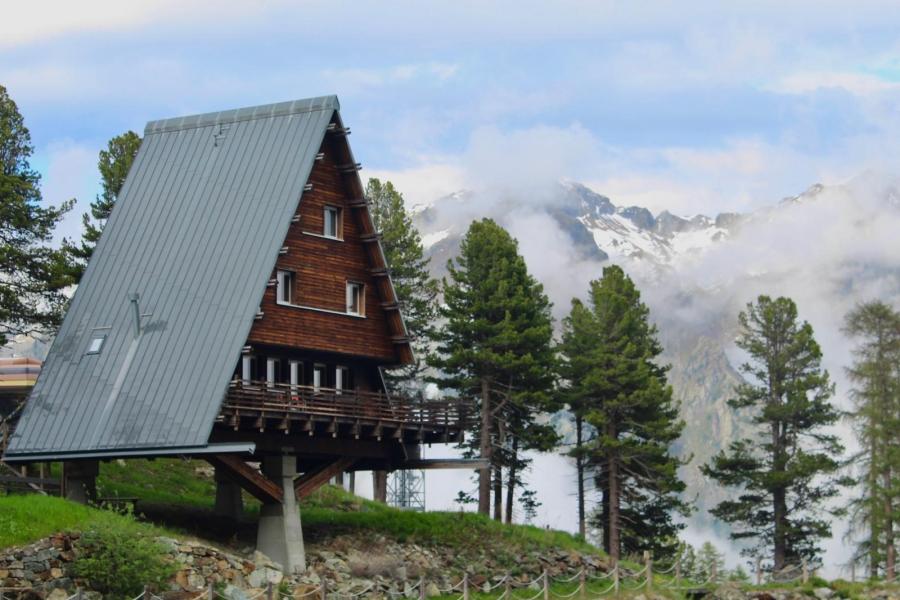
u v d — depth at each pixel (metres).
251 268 59.97
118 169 82.62
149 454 57.06
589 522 94.81
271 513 60.91
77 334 62.19
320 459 67.88
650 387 89.75
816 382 95.19
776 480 91.88
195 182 64.44
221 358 58.00
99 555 50.12
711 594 67.44
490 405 86.31
